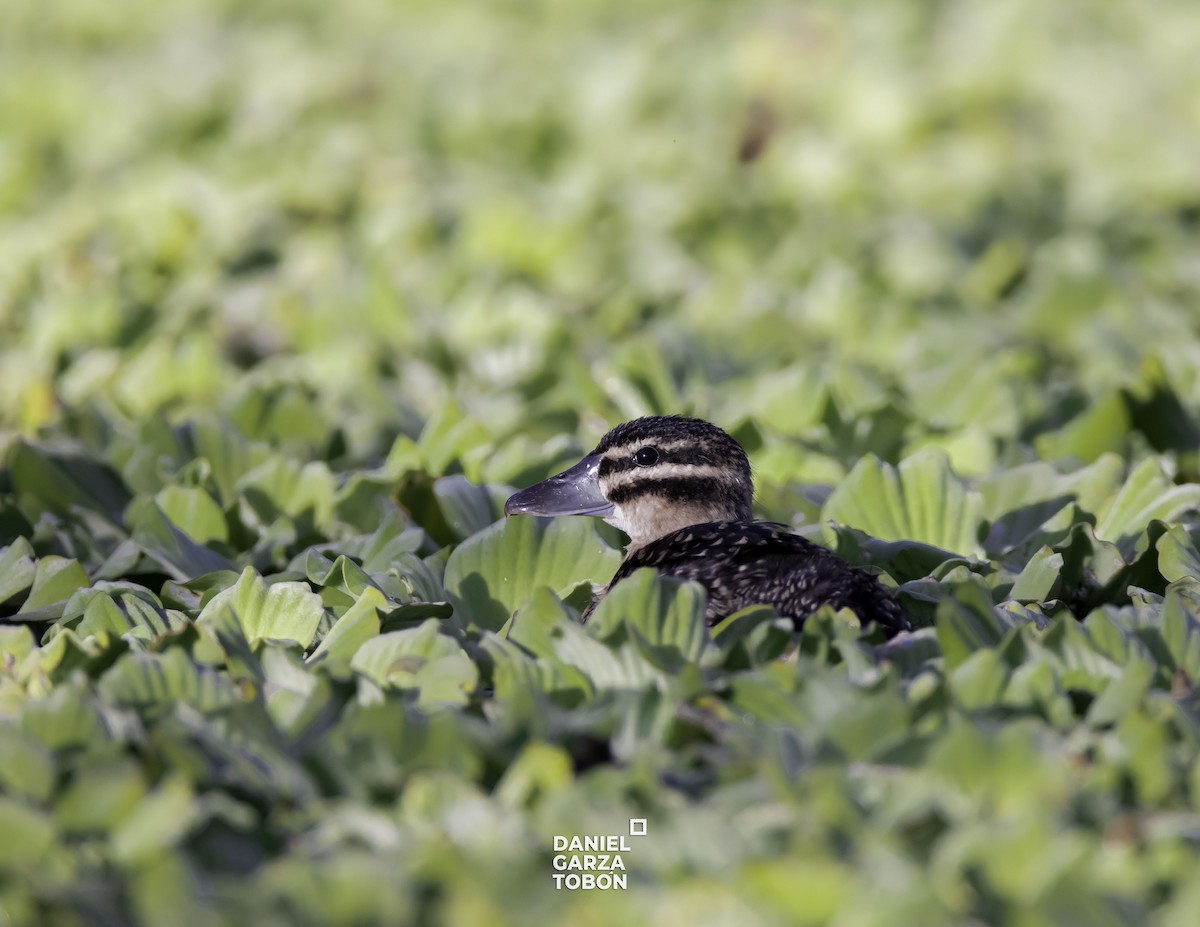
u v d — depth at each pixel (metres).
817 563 11.91
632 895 8.27
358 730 9.71
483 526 14.95
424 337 22.55
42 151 34.31
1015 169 30.94
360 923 8.04
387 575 12.81
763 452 16.67
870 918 7.82
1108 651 10.88
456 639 11.40
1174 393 17.38
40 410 18.73
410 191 29.42
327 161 30.88
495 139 33.00
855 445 17.45
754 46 35.44
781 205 28.62
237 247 26.22
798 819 8.81
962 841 8.43
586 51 38.16
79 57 42.75
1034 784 9.12
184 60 41.25
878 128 32.94
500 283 24.80
